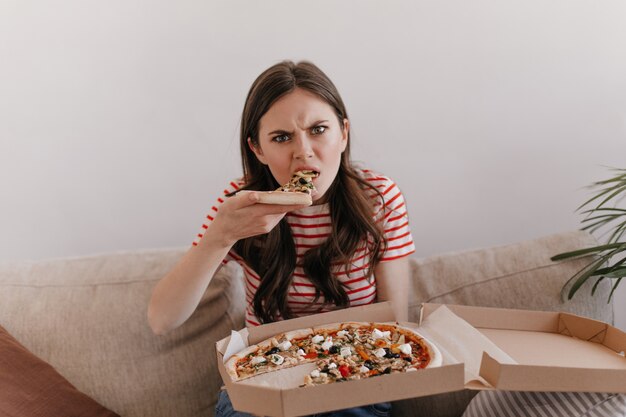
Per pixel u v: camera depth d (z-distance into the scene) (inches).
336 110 44.8
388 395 32.7
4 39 65.6
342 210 49.7
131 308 55.7
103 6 64.2
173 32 64.7
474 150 67.1
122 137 68.7
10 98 67.6
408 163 68.2
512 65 63.7
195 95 66.8
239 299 57.9
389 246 51.8
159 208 71.4
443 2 62.0
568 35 62.4
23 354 52.1
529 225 69.7
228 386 34.9
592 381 35.3
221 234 40.7
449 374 33.0
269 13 63.6
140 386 54.6
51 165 69.9
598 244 56.4
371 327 43.3
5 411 47.8
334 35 63.9
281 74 43.1
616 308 70.4
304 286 51.1
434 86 65.1
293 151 43.1
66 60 66.1
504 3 61.7
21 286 57.6
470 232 70.6
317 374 37.2
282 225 49.8
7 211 71.9
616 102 64.3
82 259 60.7
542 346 41.8
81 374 54.1
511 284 54.9
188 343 56.0
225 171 69.2
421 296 56.5
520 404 42.0
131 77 66.5
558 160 66.9
